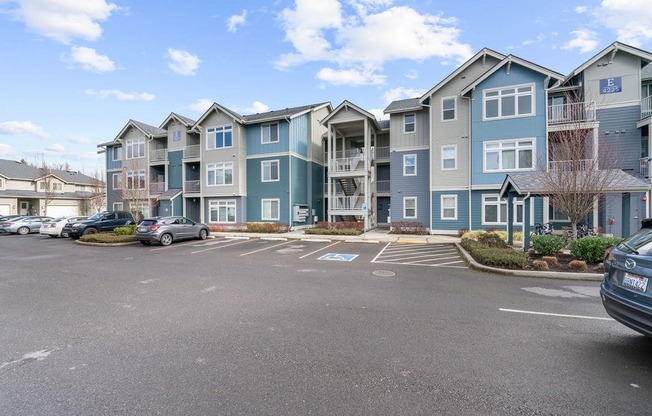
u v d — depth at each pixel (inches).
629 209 509.7
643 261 141.9
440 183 745.6
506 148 674.8
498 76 680.4
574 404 111.2
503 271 324.8
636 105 620.7
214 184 955.3
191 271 346.9
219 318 199.6
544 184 424.5
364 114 846.5
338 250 514.3
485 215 700.7
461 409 108.8
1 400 114.6
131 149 1109.1
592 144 514.0
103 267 373.7
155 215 1020.5
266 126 936.3
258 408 109.6
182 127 1041.5
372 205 930.1
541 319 195.8
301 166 964.0
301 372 133.4
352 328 182.1
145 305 227.0
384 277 314.2
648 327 134.8
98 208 1569.9
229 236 746.8
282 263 395.2
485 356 147.3
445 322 190.9
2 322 194.5
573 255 352.8
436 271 343.0
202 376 130.6
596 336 170.1
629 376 129.4
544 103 646.5
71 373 133.7
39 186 1593.3
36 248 566.9
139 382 126.4
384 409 109.0
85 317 202.4
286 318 198.8
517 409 108.7
